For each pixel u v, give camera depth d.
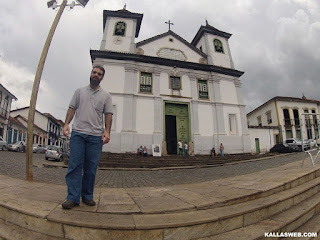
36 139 29.12
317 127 6.25
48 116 34.19
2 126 21.39
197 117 14.95
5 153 14.31
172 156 12.90
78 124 2.45
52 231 1.86
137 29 17.58
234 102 16.31
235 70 16.75
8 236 1.86
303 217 2.62
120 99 13.65
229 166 9.86
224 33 18.45
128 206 2.35
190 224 1.91
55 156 13.26
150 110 14.16
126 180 5.41
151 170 8.95
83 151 2.40
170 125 16.39
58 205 2.27
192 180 5.26
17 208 2.07
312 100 25.47
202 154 14.34
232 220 2.12
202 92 15.87
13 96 22.91
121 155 11.86
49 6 4.88
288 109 24.69
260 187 3.08
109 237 1.78
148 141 13.53
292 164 6.36
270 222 2.28
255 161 11.86
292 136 23.23
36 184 3.56
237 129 15.68
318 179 4.06
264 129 20.89
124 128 13.13
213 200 2.51
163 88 14.95
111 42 15.19
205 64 15.99
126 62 14.53
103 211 2.13
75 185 2.27
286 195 2.85
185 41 16.98
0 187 3.05
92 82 2.60
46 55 4.50
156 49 16.06
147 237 1.81
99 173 7.24
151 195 3.00
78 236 1.80
